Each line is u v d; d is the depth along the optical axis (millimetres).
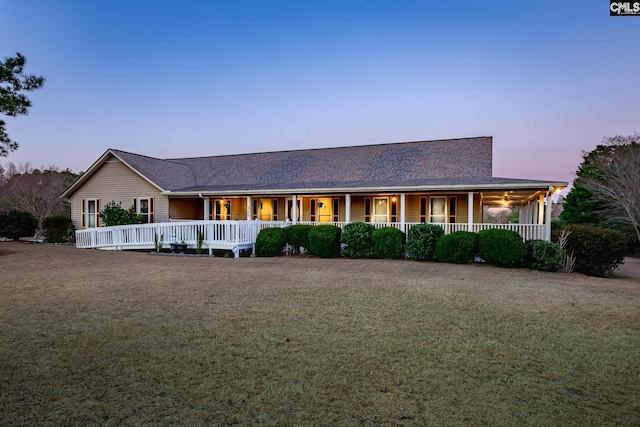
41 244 20078
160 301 6656
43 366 3771
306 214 19484
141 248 16750
